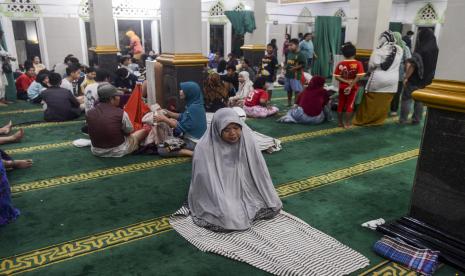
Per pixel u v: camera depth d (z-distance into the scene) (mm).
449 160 1904
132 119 3846
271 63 6059
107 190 2754
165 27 4586
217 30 10055
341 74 4492
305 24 11180
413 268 1832
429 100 1903
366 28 5395
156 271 1821
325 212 2430
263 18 7273
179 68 4457
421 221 2076
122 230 2197
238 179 2287
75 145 3801
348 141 4051
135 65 6820
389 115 5336
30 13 8094
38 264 1870
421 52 4453
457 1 1769
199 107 3504
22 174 3049
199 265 1871
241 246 2018
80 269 1835
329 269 1824
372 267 1862
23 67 7828
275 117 5227
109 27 7254
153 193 2707
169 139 3527
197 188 2270
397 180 2973
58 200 2584
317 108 4734
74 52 8758
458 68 1805
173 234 2160
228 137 2215
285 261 1875
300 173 3100
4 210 2244
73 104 4980
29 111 5531
